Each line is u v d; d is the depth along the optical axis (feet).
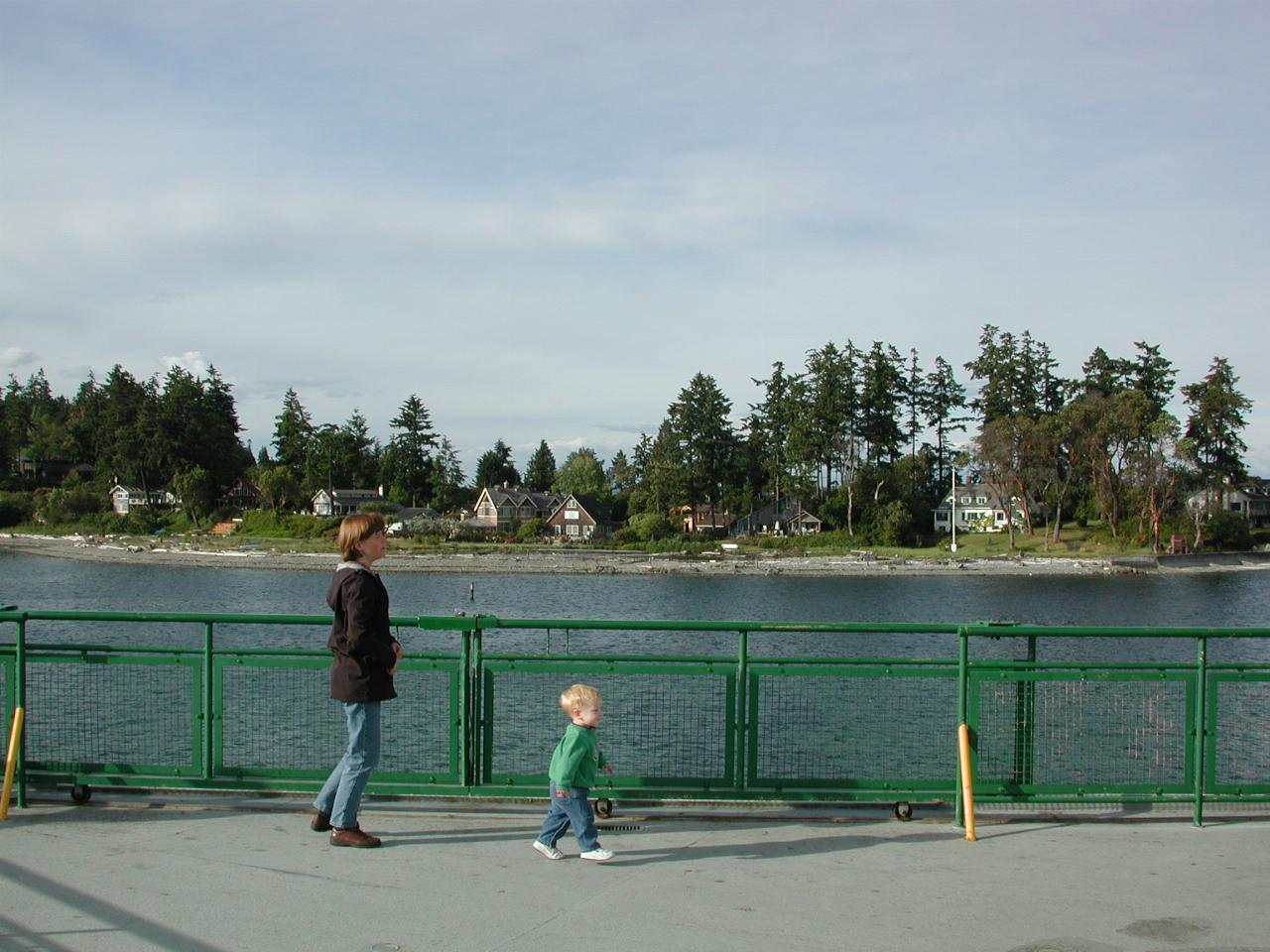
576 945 18.12
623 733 26.50
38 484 504.84
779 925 19.15
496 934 18.57
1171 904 20.44
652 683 26.53
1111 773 26.45
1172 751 26.45
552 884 21.18
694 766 26.45
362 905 19.86
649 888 21.03
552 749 26.55
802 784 26.40
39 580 260.62
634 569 295.69
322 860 22.43
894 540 357.61
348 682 22.76
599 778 26.30
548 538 370.12
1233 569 303.89
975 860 23.06
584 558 315.99
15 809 26.03
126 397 501.56
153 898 20.08
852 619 193.16
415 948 17.93
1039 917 19.70
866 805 27.14
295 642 91.91
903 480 380.99
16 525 439.63
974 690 26.30
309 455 531.50
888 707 26.53
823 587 256.73
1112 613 206.18
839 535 356.38
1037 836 24.85
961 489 421.18
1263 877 22.09
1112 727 26.48
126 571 286.25
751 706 26.43
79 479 490.08
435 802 26.73
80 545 358.02
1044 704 26.40
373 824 24.98
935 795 26.35
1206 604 220.64
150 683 27.02
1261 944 18.56
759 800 26.32
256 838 23.86
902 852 23.58
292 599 222.69
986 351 411.54
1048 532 357.61
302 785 26.63
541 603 218.38
